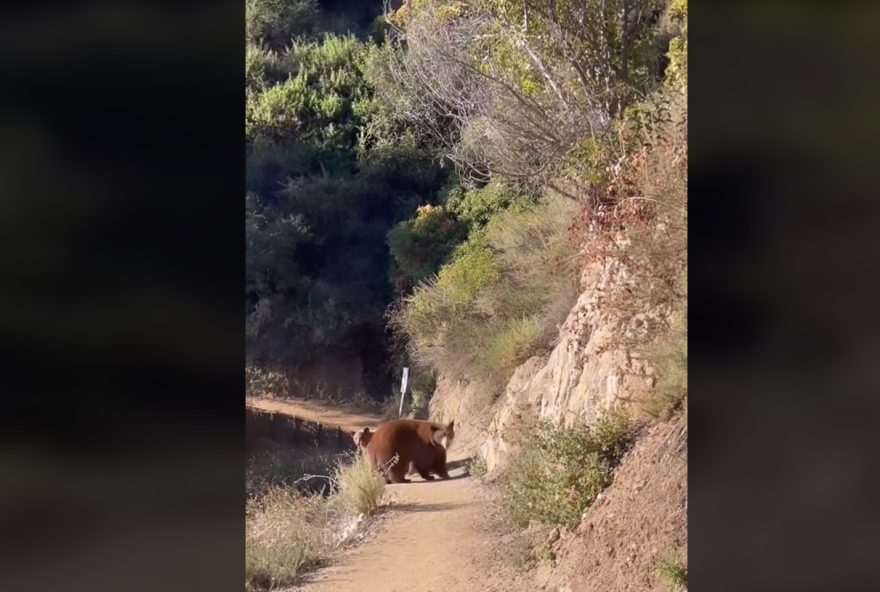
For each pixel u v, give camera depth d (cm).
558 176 1077
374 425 1956
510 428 920
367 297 2384
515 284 1385
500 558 675
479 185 1853
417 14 1483
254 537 815
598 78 1022
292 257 2398
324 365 2347
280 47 2730
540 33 1066
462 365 1460
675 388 605
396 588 668
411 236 2166
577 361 834
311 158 2500
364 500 934
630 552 531
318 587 698
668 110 675
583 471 653
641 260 628
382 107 2422
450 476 1112
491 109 1173
